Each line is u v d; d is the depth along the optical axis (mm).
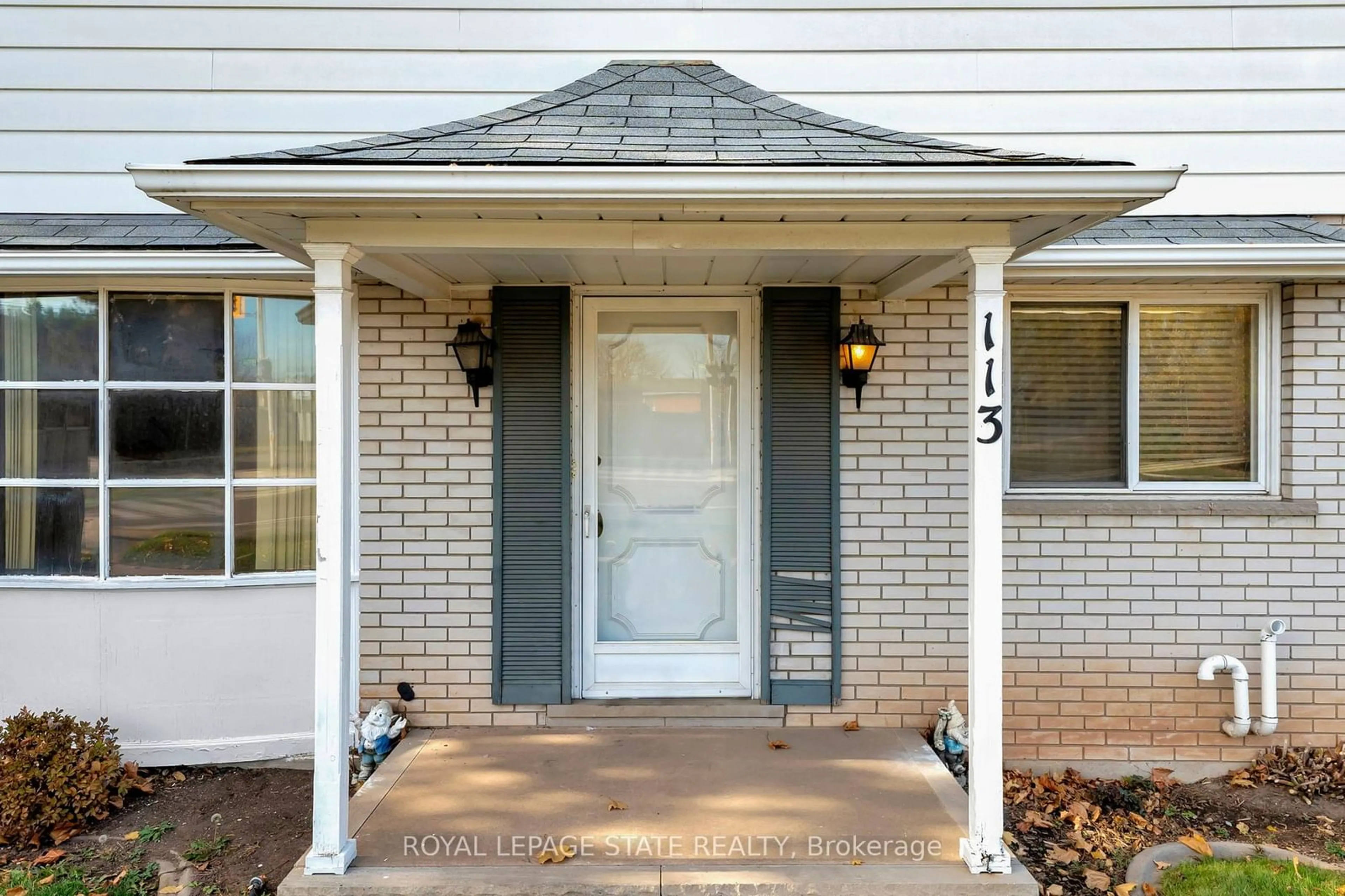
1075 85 4812
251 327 4766
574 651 4746
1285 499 4699
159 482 4672
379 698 4648
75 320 4680
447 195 2924
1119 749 4688
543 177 2908
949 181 2910
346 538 3297
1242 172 4828
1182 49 4809
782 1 4820
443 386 4664
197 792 4371
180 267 4383
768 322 4625
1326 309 4645
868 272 4250
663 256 3701
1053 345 4824
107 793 4117
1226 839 4008
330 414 3219
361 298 4660
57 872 3631
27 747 4059
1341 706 4660
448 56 4812
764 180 2912
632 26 4824
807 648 4660
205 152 4824
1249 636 4668
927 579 4668
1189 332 4832
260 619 4699
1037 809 4258
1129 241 4375
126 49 4805
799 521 4652
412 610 4652
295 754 4727
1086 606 4688
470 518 4664
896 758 4215
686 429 4852
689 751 4309
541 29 4816
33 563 4688
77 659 4594
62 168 4828
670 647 4789
